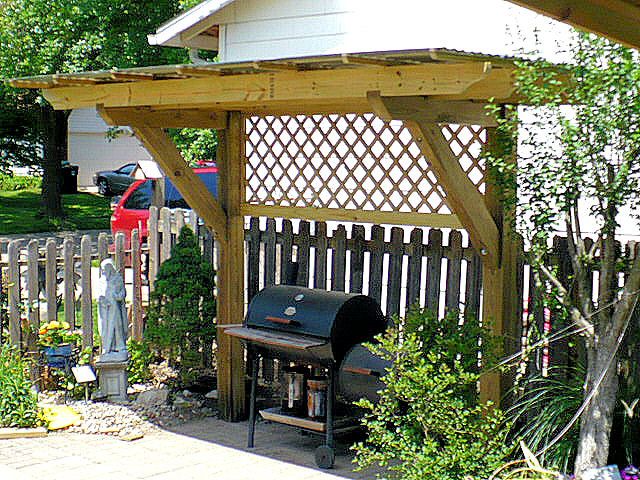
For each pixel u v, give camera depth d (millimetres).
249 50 12547
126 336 9914
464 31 10297
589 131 6969
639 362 7672
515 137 7344
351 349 8398
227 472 8242
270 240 9977
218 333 9570
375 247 9242
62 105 9109
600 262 7336
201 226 10797
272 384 10227
